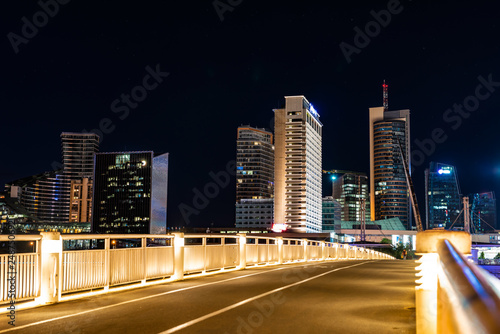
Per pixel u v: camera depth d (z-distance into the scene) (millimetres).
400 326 7637
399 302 10211
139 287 13820
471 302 1239
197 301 10453
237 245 21438
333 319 8250
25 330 7691
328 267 22469
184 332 7258
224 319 8281
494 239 182500
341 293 11742
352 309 9297
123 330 7484
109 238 12797
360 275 17219
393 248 148125
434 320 4453
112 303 10461
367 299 10664
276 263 26703
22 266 10039
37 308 10016
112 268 12883
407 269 20734
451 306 1644
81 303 10617
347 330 7336
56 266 10789
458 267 1844
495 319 1017
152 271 14664
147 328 7605
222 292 12031
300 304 9938
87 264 11977
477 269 1688
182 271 16125
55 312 9438
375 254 62000
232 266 20703
